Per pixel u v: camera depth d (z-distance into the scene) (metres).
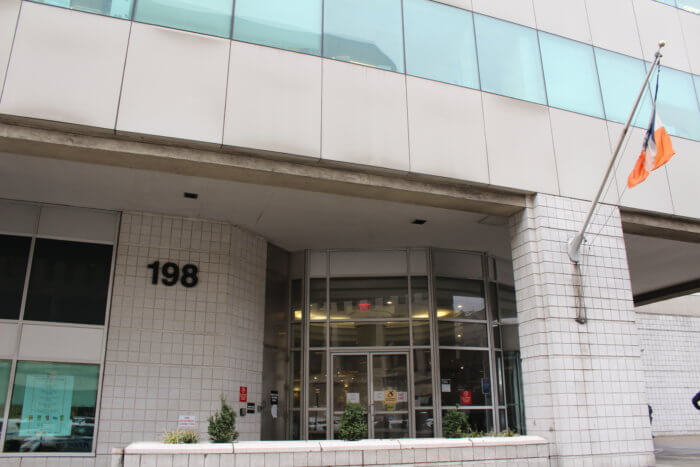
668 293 19.80
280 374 13.83
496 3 12.05
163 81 9.05
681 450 16.22
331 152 9.76
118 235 11.68
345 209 11.86
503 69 11.63
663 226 12.54
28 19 8.61
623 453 10.21
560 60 12.30
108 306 11.28
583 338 10.64
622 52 13.09
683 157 12.93
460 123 10.87
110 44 8.92
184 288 11.83
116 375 10.98
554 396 10.16
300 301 14.41
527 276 11.01
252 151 9.34
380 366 13.92
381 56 10.60
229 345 12.00
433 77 10.90
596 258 11.27
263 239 13.67
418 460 8.68
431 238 13.90
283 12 10.09
